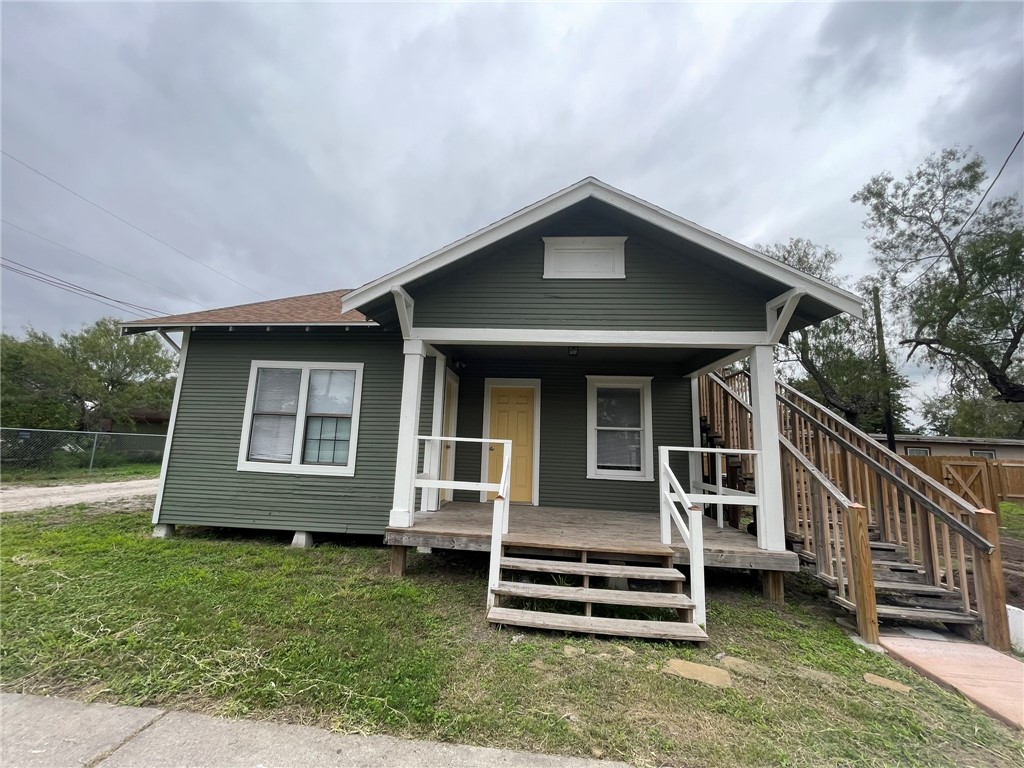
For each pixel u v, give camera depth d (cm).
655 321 534
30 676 285
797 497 555
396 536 508
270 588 451
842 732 256
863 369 1236
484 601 446
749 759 229
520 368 780
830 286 470
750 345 520
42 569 491
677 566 555
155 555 559
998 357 1120
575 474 749
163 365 2789
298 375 696
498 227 516
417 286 548
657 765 223
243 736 233
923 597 461
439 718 250
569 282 549
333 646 329
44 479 1455
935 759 237
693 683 304
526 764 221
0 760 212
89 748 221
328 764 215
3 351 2086
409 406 538
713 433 741
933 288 1151
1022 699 297
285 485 662
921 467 1136
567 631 374
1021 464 1541
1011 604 502
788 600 499
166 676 286
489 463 768
